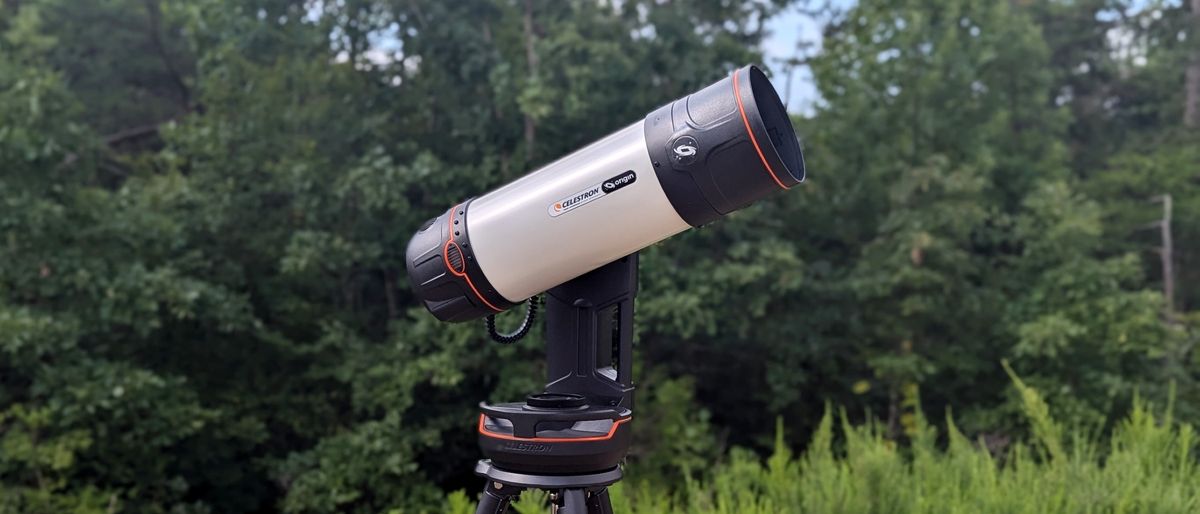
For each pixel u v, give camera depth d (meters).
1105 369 9.21
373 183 7.68
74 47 10.62
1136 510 2.51
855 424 10.34
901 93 9.86
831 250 10.76
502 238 1.64
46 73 7.28
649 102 8.55
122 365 7.09
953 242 9.20
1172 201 12.95
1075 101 17.03
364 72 9.02
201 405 8.24
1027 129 12.79
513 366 8.15
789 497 2.93
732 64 8.83
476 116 8.50
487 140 8.72
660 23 8.39
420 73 8.99
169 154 8.39
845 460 3.40
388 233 8.61
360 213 8.52
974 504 2.60
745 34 10.28
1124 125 16.75
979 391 9.80
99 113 10.94
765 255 8.48
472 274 1.68
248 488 9.59
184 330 8.38
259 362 8.94
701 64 8.27
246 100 8.48
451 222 1.72
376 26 8.70
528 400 1.63
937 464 3.21
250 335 8.60
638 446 8.30
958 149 10.18
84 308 7.20
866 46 9.85
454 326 7.85
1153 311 9.02
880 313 9.45
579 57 8.37
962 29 10.45
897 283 8.97
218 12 8.16
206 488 9.33
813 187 9.68
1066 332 8.53
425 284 1.75
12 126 6.87
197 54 10.03
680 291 8.52
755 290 9.07
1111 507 2.53
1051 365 9.16
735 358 10.62
